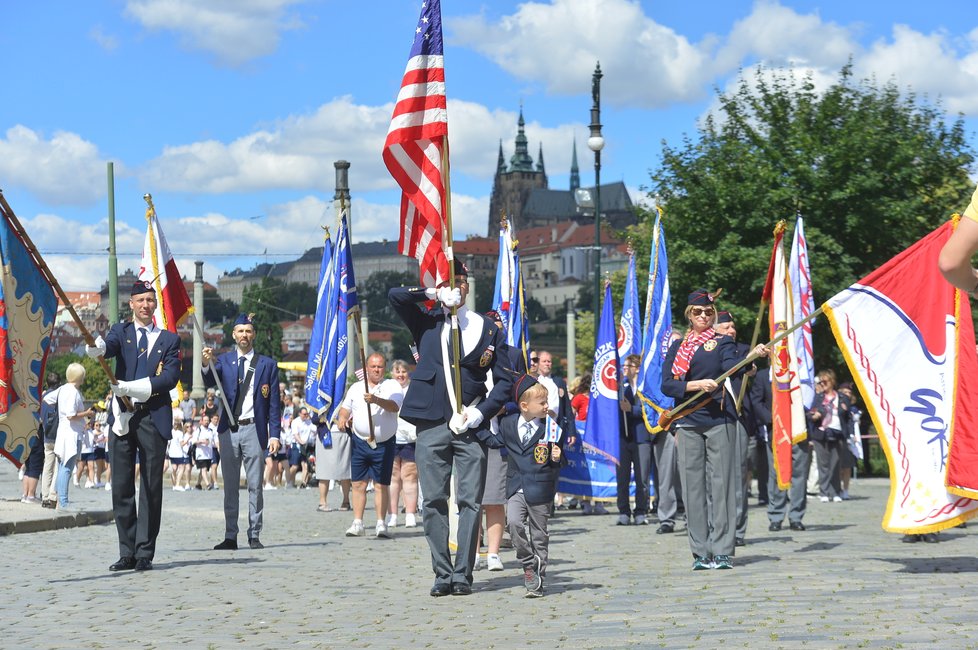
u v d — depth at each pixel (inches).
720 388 403.2
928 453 380.8
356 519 587.5
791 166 1393.9
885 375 386.3
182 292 532.7
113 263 1184.8
